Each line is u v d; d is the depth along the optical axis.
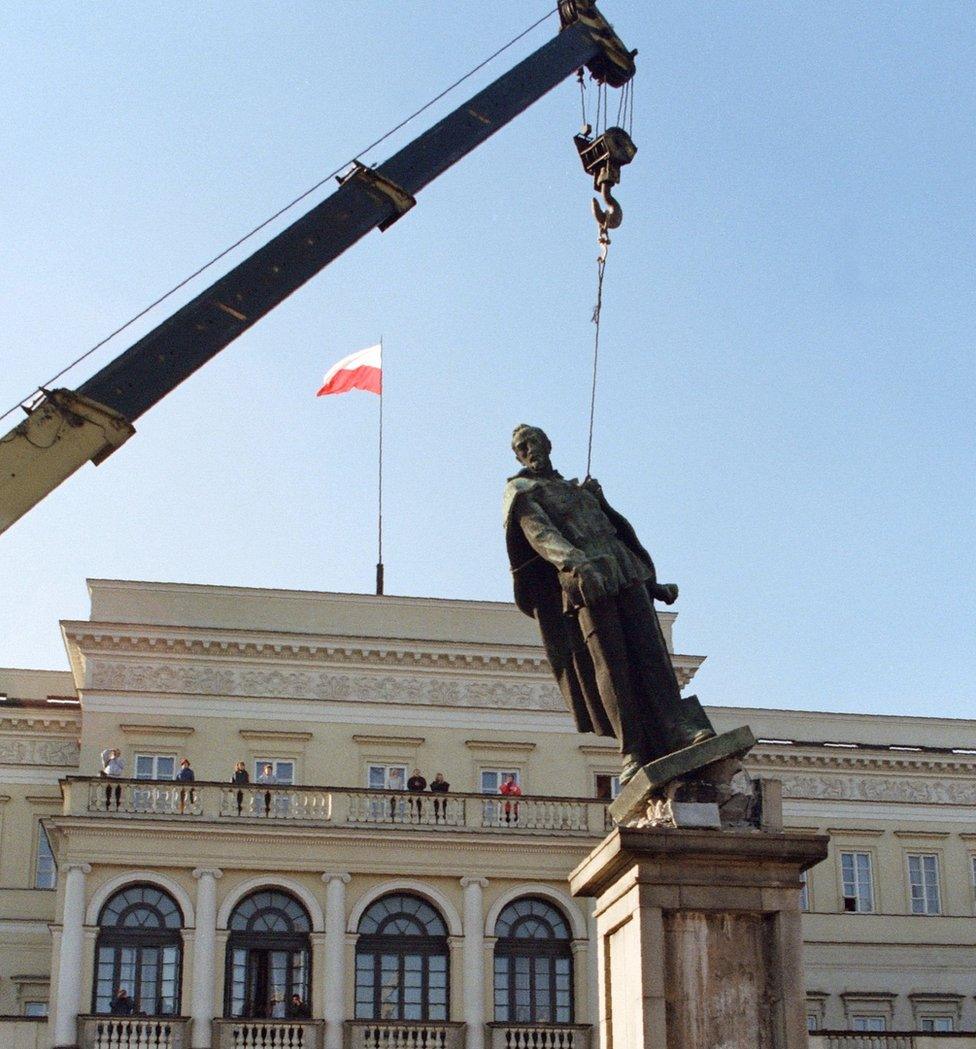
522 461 9.15
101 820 38.81
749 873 7.61
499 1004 39.69
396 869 40.19
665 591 8.97
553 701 48.69
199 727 46.25
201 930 38.47
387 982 39.50
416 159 17.25
